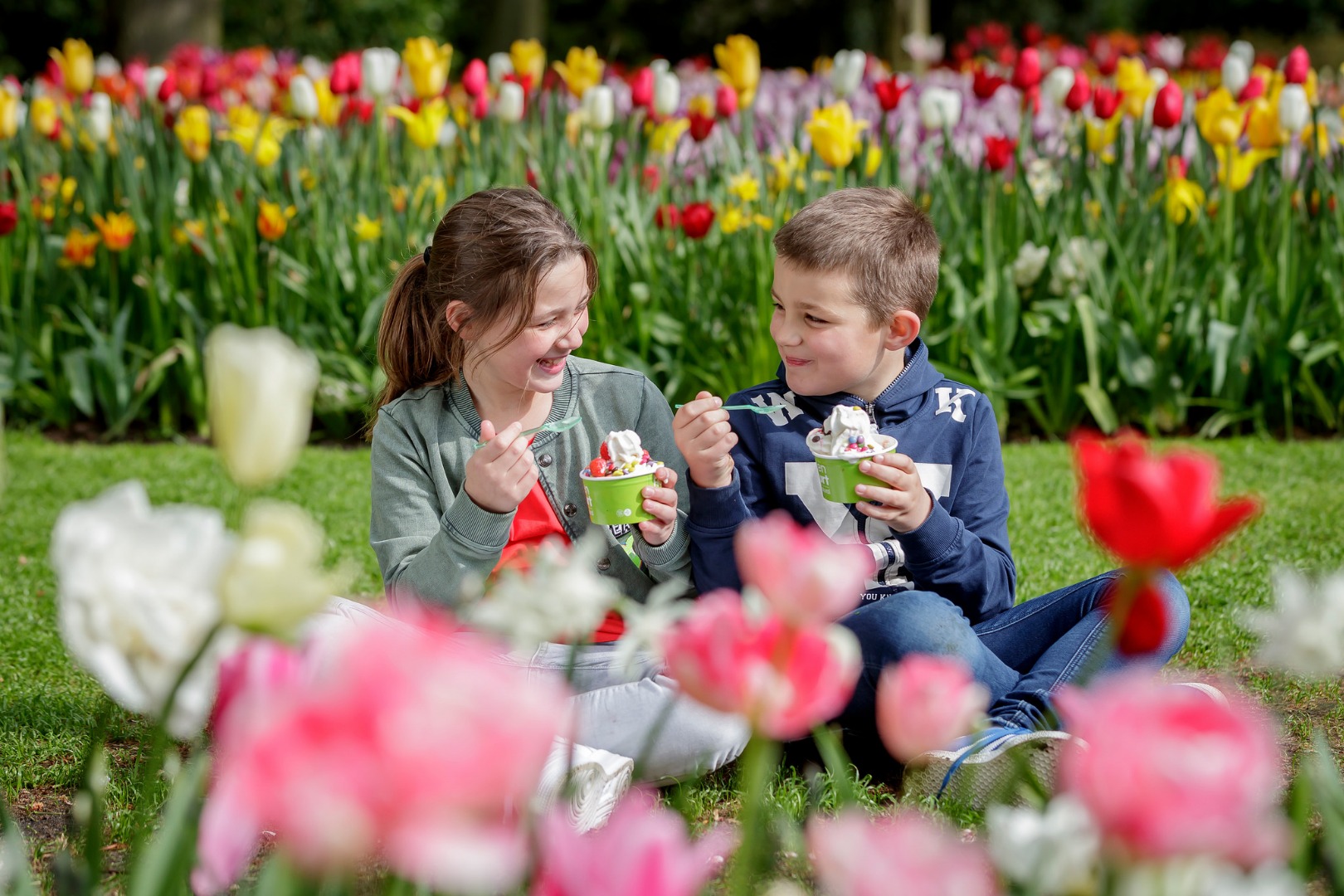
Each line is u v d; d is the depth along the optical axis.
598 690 2.53
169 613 1.03
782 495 2.94
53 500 5.12
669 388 6.12
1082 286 6.20
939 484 2.92
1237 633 3.37
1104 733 0.85
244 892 1.46
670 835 0.96
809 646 0.98
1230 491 5.00
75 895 1.29
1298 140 7.48
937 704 1.04
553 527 2.89
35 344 6.49
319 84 6.68
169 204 6.47
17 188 6.68
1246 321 6.00
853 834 0.91
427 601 2.63
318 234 6.36
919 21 15.32
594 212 6.13
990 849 1.12
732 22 28.39
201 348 6.38
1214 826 0.81
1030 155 7.39
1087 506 1.09
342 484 5.32
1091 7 28.12
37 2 21.39
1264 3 27.66
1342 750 2.65
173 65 8.30
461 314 2.78
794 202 6.08
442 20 25.23
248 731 0.77
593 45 28.48
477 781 0.74
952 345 6.17
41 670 3.27
